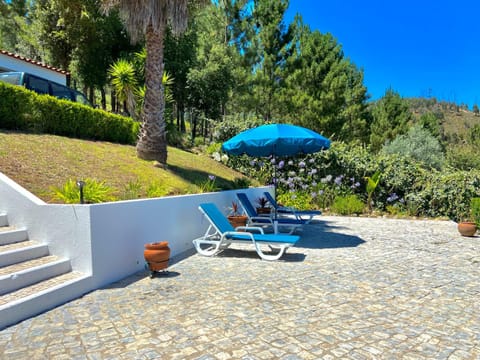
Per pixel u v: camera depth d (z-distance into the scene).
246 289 4.56
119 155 9.63
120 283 4.87
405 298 4.25
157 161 10.05
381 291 4.51
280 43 23.22
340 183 14.26
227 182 12.02
